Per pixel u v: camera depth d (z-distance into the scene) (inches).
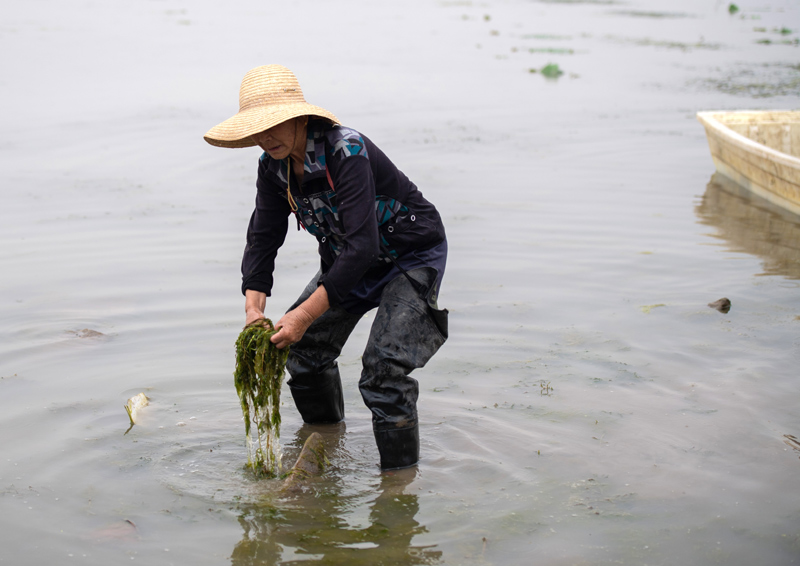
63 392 171.5
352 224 129.2
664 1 1727.4
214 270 250.5
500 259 265.0
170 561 115.2
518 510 128.6
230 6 1293.1
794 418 158.1
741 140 359.6
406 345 139.5
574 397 169.9
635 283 242.4
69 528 123.0
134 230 290.7
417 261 143.3
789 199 329.1
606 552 116.6
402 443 142.9
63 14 1051.3
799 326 206.2
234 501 133.0
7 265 251.9
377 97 575.8
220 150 422.6
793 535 119.6
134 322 210.1
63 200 326.6
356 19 1162.6
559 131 483.5
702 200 344.5
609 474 139.3
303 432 161.9
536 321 212.7
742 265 259.8
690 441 149.9
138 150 414.9
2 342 195.8
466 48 879.7
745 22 1261.1
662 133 481.7
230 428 160.1
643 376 179.0
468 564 114.4
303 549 118.6
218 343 198.8
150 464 144.4
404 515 128.3
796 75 711.7
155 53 750.5
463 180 368.2
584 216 315.9
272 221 147.3
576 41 973.2
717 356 188.5
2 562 113.6
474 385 177.0
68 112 495.5
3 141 422.6
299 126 129.6
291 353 157.5
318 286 135.5
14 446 148.4
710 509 127.3
